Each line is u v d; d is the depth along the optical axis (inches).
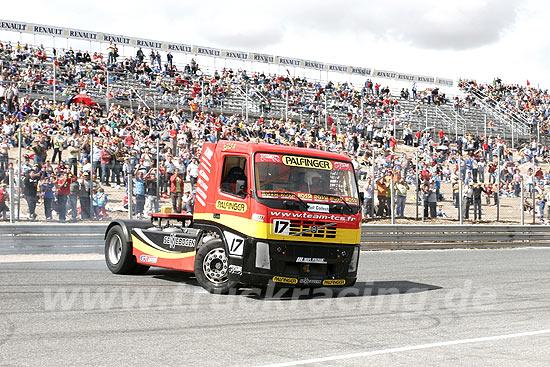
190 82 1547.7
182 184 714.8
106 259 447.8
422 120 1834.4
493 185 1230.9
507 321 309.1
